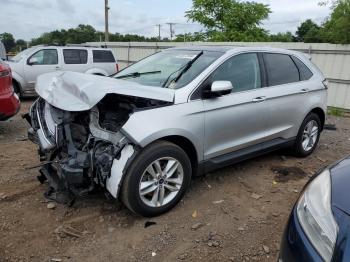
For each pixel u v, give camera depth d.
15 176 4.52
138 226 3.46
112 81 3.78
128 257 3.02
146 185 3.45
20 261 2.94
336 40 11.28
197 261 2.99
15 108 6.21
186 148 3.88
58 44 12.55
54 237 3.26
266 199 4.11
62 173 3.29
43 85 4.18
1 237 3.24
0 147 5.73
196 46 4.82
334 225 1.97
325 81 5.74
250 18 22.12
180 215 3.67
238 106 4.20
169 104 3.62
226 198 4.08
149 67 4.63
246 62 4.50
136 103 3.72
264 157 5.51
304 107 5.23
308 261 1.98
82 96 3.32
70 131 3.53
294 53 5.40
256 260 3.03
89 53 12.34
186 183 3.78
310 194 2.37
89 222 3.51
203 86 3.91
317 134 5.75
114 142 3.31
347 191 2.17
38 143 4.09
